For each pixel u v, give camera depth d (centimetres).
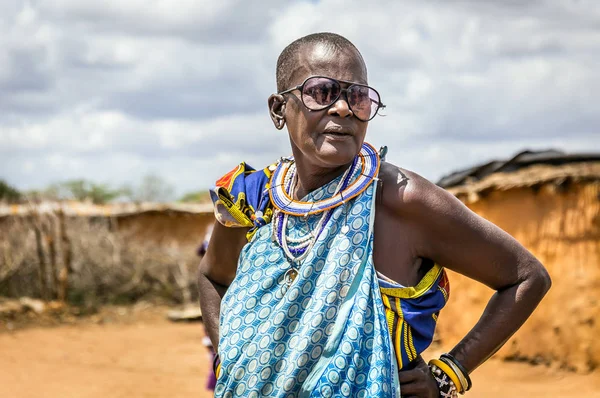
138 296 1614
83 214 1686
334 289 230
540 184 938
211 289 292
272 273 244
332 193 242
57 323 1332
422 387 230
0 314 1319
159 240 1750
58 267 1549
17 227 1569
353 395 224
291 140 253
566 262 925
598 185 908
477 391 851
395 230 240
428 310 238
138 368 982
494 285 242
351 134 237
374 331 228
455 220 234
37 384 837
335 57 240
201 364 1035
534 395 830
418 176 242
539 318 934
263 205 259
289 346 232
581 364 900
